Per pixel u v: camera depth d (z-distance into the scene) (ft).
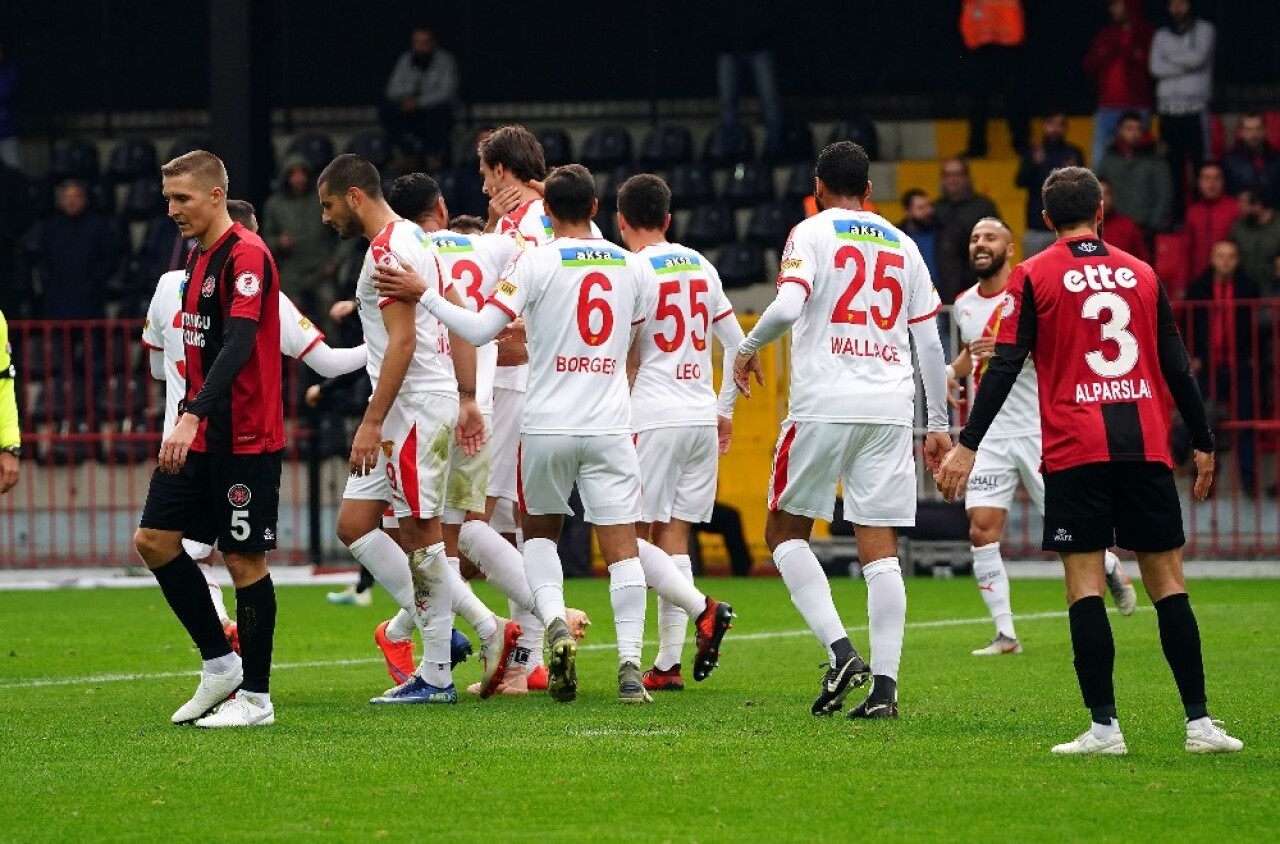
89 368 207.82
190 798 66.64
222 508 82.74
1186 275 208.13
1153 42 223.51
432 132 239.50
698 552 197.16
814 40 259.19
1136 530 74.23
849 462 86.17
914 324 88.12
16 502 222.28
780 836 59.82
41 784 69.56
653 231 103.09
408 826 61.72
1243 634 124.98
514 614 99.55
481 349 99.55
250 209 100.01
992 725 83.10
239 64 209.67
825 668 109.91
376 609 157.79
